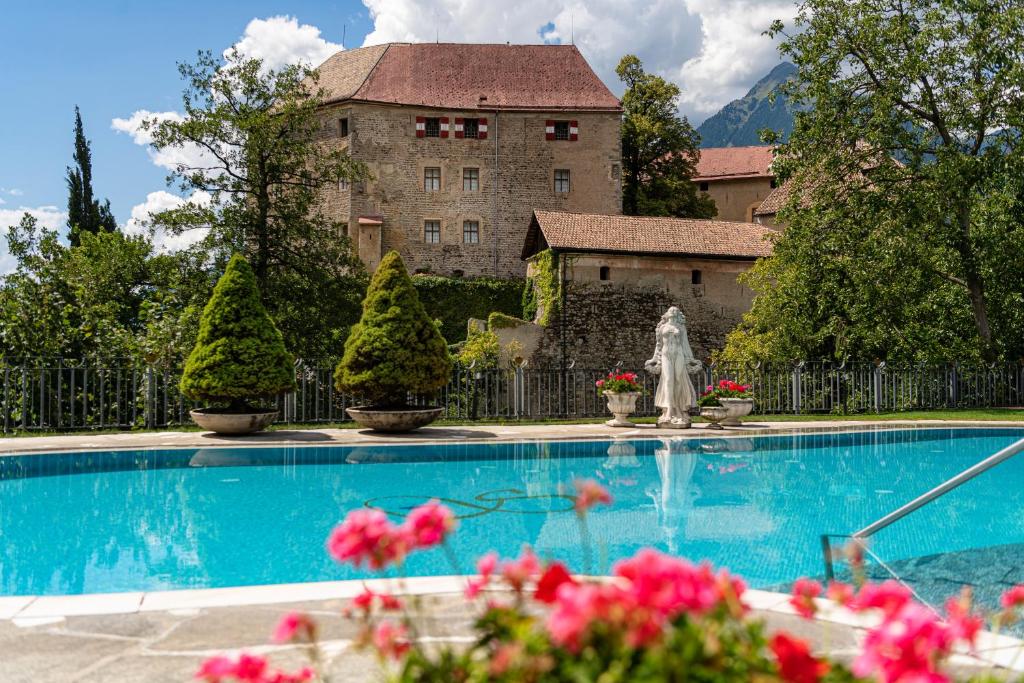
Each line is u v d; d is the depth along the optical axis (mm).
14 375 18703
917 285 27406
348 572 6652
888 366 25266
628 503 9648
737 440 16297
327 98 50250
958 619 1963
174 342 22203
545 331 36438
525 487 10805
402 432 16406
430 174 50094
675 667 1599
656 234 38594
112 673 3854
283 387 15812
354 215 48750
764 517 8797
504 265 50281
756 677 1677
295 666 3881
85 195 54406
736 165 62469
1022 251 26266
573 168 50781
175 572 6691
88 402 20516
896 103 27375
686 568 1729
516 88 51750
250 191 34594
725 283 38625
